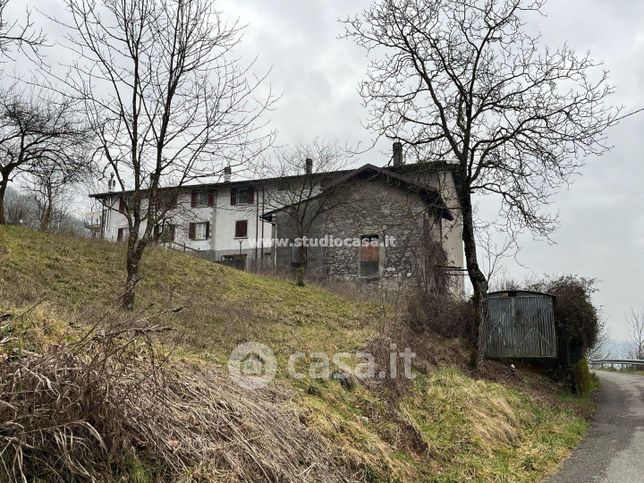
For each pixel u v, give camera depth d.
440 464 7.60
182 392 5.39
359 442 6.72
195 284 15.39
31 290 10.24
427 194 21.53
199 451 4.63
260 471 4.96
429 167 16.67
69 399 3.95
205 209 38.75
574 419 12.16
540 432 10.46
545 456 8.67
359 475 6.11
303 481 5.22
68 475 3.77
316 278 23.81
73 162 19.91
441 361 13.30
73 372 4.14
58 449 3.81
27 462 3.71
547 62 14.94
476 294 15.05
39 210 35.69
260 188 37.03
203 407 5.29
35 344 5.19
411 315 16.08
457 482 7.03
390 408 8.35
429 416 9.17
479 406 10.14
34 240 15.49
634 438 9.96
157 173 11.58
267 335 10.73
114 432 4.09
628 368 35.34
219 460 4.73
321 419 6.59
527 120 14.88
